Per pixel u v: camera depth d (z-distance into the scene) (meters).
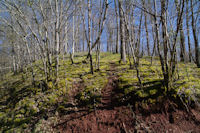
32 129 4.31
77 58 15.56
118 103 4.75
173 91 4.09
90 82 7.10
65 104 5.33
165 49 4.04
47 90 6.59
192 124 3.27
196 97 3.73
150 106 4.03
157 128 3.43
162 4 3.97
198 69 7.45
